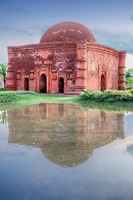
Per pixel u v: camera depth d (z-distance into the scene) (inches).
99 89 818.8
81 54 730.2
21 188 126.7
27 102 583.2
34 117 354.3
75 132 255.0
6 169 150.8
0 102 552.7
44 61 800.9
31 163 161.0
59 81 794.2
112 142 214.8
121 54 944.9
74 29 855.7
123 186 129.2
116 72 935.0
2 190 124.6
